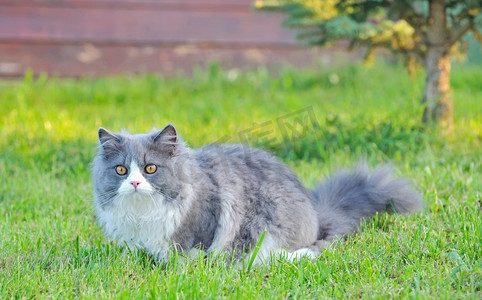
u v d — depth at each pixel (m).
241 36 13.78
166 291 4.56
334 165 7.71
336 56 13.95
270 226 5.45
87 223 6.29
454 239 5.50
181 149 5.28
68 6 13.49
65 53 13.56
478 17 8.20
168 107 11.59
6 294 4.65
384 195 6.15
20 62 13.46
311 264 5.05
